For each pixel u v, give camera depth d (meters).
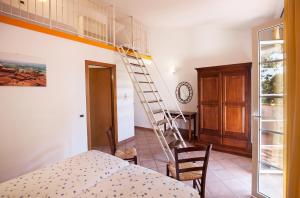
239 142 3.87
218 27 4.83
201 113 4.44
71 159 2.00
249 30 4.45
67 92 3.30
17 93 2.60
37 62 2.82
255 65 2.36
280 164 2.38
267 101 2.35
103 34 4.82
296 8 1.45
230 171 3.17
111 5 4.18
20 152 2.65
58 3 3.90
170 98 5.72
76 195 1.38
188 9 4.07
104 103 4.56
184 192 1.41
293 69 1.55
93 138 4.72
